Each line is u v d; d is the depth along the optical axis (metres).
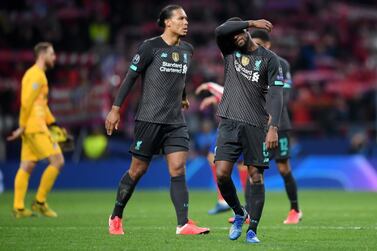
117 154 67.50
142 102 26.77
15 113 71.12
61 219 34.66
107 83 71.81
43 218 35.41
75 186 64.50
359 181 62.53
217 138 24.72
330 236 26.55
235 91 24.36
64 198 51.94
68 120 68.56
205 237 25.84
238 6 91.19
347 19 93.88
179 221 26.77
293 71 82.19
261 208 24.31
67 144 38.25
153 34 85.38
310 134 70.00
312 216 36.31
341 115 71.81
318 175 63.31
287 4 93.81
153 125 26.56
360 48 91.44
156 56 26.47
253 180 24.45
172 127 26.75
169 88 26.62
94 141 66.69
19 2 88.69
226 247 22.92
